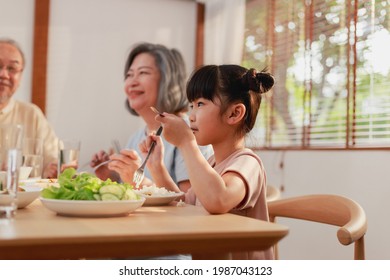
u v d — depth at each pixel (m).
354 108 2.42
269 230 0.77
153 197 1.18
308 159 2.65
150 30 3.75
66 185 0.99
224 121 1.28
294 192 2.76
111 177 1.92
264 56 3.25
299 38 2.98
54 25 3.47
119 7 3.67
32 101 3.38
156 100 2.41
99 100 3.59
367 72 2.41
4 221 0.83
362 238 1.11
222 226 0.80
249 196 1.09
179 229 0.76
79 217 0.91
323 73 2.74
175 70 2.46
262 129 3.16
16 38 3.37
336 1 2.67
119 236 0.69
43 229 0.74
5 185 0.87
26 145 1.79
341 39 2.62
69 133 3.50
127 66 2.56
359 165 2.30
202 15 3.85
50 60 3.46
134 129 3.69
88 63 3.57
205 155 1.74
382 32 2.35
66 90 3.50
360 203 2.29
